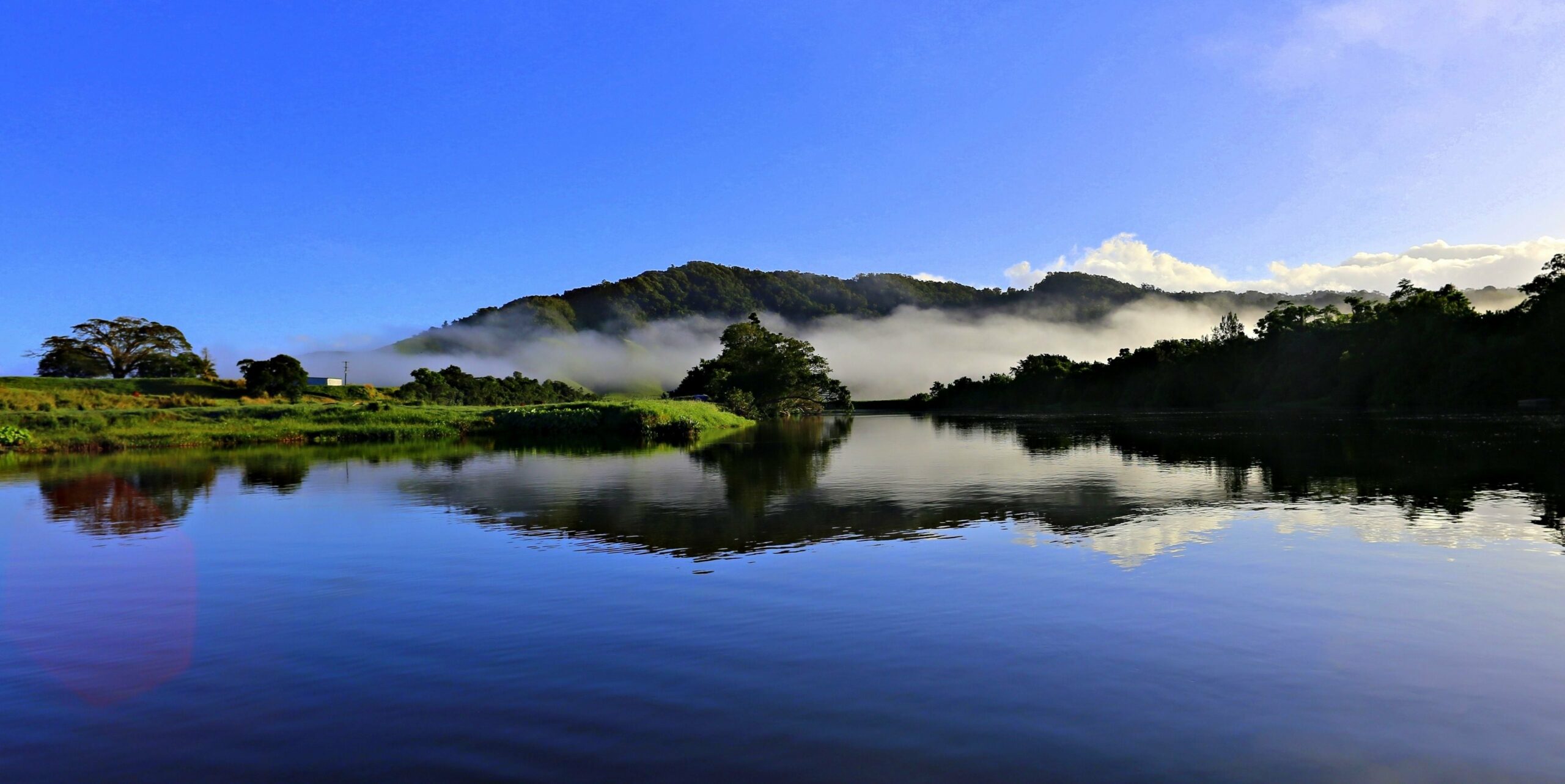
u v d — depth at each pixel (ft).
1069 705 19.01
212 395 285.64
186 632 25.70
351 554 37.50
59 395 227.40
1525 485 55.88
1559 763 15.96
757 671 21.47
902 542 38.52
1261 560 33.53
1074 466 78.07
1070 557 34.63
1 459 106.11
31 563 36.37
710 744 17.29
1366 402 311.06
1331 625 24.68
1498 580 29.68
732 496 57.36
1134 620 25.34
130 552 38.86
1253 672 20.86
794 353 324.19
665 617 26.48
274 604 28.91
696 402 261.03
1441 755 16.38
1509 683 19.98
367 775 16.20
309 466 89.81
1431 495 51.60
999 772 15.89
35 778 16.37
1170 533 39.93
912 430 186.60
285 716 19.10
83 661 23.17
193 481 73.26
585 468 82.89
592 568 33.76
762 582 30.78
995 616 25.99
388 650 23.63
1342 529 40.29
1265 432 136.26
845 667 21.67
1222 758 16.31
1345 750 16.60
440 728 18.31
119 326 387.34
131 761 17.08
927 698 19.47
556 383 418.31
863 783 15.52
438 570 33.91
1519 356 261.03
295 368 285.84
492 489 63.26
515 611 27.40
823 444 128.47
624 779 15.87
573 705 19.42
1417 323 301.22
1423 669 20.93
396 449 121.90
